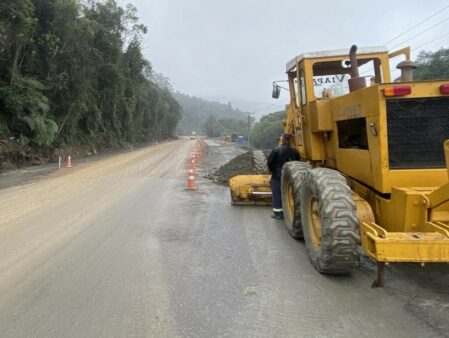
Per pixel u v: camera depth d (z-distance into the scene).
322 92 7.17
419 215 4.19
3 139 21.88
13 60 23.05
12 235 6.80
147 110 76.44
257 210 9.05
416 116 4.47
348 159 5.45
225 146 57.09
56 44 27.05
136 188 12.59
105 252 5.87
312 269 5.09
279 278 4.80
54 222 7.79
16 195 11.13
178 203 9.96
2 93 22.53
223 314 3.88
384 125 4.48
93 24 33.16
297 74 7.29
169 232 7.06
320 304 4.08
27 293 4.39
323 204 4.54
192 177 12.45
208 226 7.51
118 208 9.24
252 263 5.36
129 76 53.84
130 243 6.35
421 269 5.00
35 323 3.71
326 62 6.99
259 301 4.16
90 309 3.99
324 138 6.49
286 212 7.09
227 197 10.95
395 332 3.50
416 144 4.50
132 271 5.08
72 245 6.22
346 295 4.29
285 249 5.99
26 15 22.25
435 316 3.80
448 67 32.06
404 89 4.36
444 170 4.48
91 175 16.58
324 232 4.50
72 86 30.58
